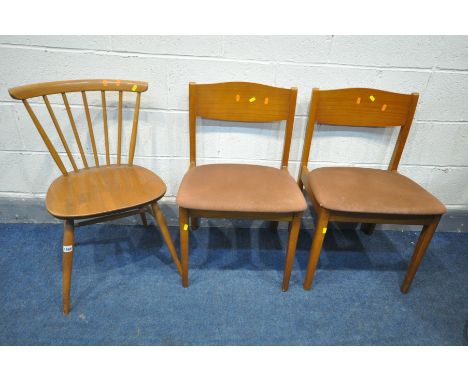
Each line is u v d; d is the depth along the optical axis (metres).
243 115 1.30
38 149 1.44
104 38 1.21
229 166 1.32
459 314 1.25
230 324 1.16
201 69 1.29
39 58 1.23
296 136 1.45
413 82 1.33
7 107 1.32
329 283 1.36
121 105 1.22
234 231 1.66
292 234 1.16
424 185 1.60
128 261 1.43
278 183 1.20
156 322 1.16
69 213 1.00
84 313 1.17
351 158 1.51
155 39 1.22
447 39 1.24
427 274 1.44
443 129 1.43
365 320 1.21
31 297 1.22
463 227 1.70
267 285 1.34
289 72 1.30
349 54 1.27
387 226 1.71
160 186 1.17
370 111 1.30
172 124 1.41
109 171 1.26
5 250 1.43
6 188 1.54
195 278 1.35
